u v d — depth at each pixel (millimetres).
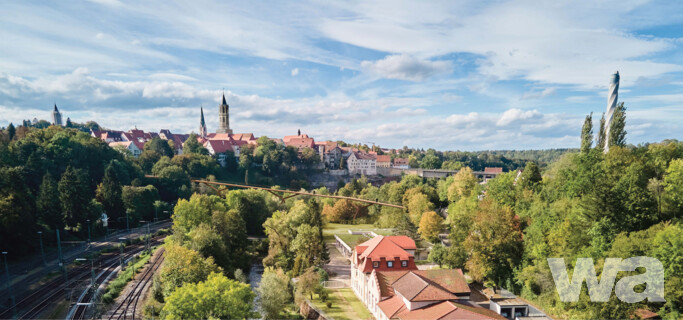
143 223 142625
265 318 62750
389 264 72562
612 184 57906
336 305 70188
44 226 102312
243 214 130375
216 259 78062
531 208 82875
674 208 55531
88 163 156250
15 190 93875
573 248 60000
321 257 89500
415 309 55250
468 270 79875
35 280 75688
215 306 48250
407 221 106375
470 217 84938
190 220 100250
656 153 75188
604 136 100812
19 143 140500
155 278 69438
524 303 64188
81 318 59031
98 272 81812
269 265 91875
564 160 96250
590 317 50188
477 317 49469
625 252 49500
